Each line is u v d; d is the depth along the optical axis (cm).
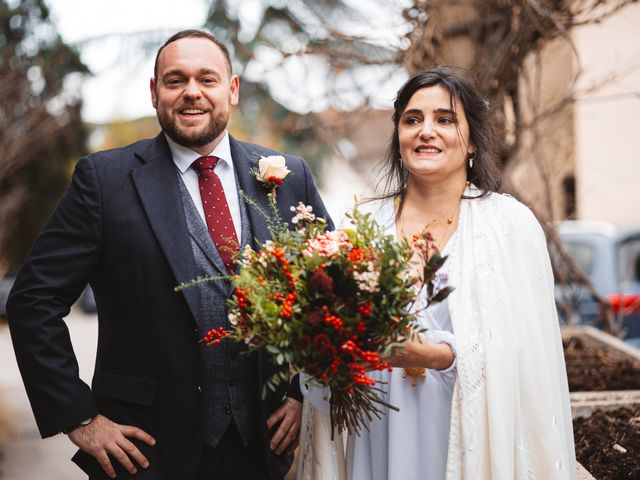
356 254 222
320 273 214
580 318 609
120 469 260
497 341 244
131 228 263
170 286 262
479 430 241
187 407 260
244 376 266
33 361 255
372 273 217
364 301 219
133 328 263
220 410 263
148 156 276
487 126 270
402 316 223
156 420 262
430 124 261
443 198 268
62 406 254
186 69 266
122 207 265
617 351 498
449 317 254
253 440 269
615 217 828
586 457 327
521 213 258
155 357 261
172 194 270
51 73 1370
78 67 1409
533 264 254
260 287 226
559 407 250
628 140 827
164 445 261
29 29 1433
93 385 271
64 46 1390
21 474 488
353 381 224
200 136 268
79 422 255
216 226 271
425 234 231
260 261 233
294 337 221
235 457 268
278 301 226
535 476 246
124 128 1864
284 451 279
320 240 229
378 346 225
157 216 265
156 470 260
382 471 262
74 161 1666
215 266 266
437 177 264
